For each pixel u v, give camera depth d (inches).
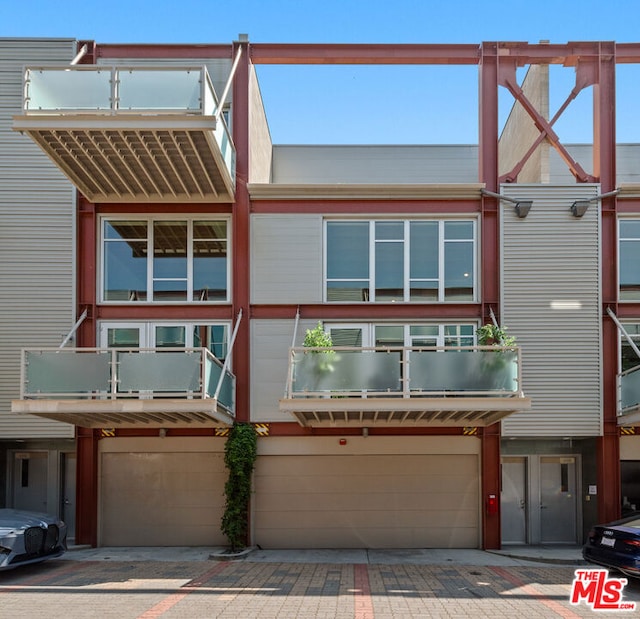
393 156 695.1
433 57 543.2
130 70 424.8
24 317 518.9
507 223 525.7
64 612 313.3
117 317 526.6
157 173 485.1
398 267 533.6
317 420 502.0
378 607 324.2
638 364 517.3
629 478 532.4
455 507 518.0
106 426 512.4
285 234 532.7
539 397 510.9
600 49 538.0
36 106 422.9
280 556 476.1
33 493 557.3
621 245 531.5
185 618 302.5
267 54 545.0
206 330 526.6
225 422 492.7
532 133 596.1
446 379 438.0
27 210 526.3
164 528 519.2
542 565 443.8
